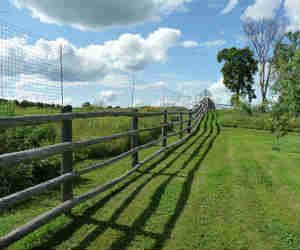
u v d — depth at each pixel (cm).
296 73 762
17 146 420
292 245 254
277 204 349
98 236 257
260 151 727
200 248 244
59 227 269
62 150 266
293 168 544
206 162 577
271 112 830
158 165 542
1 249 226
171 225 284
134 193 375
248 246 250
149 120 1119
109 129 761
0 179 347
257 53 3638
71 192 288
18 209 304
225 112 2228
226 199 362
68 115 275
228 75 4275
